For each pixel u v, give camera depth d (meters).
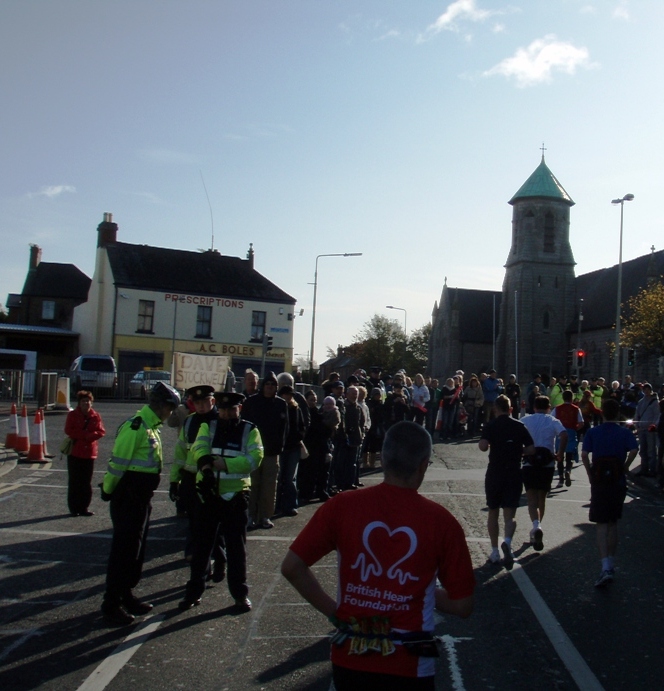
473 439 23.78
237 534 6.73
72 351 52.06
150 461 6.51
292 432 11.19
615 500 7.85
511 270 79.00
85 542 9.09
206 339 48.44
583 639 6.08
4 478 13.50
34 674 5.16
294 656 5.57
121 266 47.81
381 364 81.12
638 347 46.25
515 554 9.16
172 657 5.52
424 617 3.11
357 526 3.16
